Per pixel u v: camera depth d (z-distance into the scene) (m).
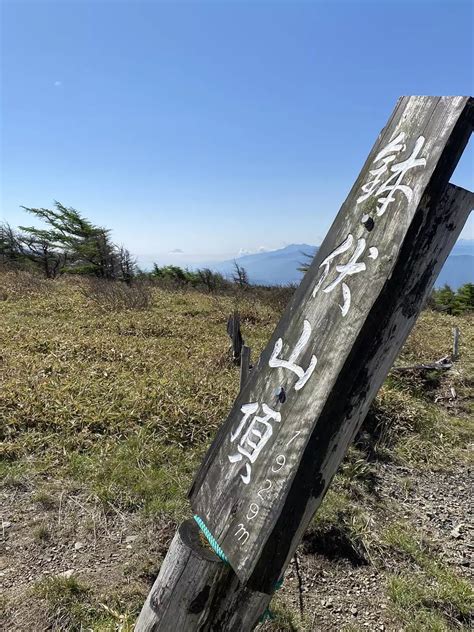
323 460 1.12
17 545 2.99
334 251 1.30
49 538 3.06
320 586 2.91
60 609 2.48
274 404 1.28
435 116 1.14
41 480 3.62
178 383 5.43
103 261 17.91
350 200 1.32
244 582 1.13
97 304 10.22
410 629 2.63
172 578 1.42
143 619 1.54
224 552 1.24
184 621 1.42
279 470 1.15
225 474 1.35
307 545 3.20
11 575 2.75
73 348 6.53
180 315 10.04
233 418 1.42
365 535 3.35
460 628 2.69
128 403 4.75
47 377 5.30
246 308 11.30
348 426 1.13
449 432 5.41
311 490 1.12
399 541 3.35
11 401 4.54
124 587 2.68
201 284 17.39
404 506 3.95
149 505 3.38
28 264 18.70
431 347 8.34
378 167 1.26
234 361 6.75
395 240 1.10
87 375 5.51
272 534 1.11
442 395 6.52
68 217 18.00
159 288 15.30
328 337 1.19
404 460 4.73
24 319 8.45
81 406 4.58
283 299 12.27
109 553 2.96
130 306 10.34
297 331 1.31
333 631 2.60
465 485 4.45
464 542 3.54
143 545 3.04
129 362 6.21
